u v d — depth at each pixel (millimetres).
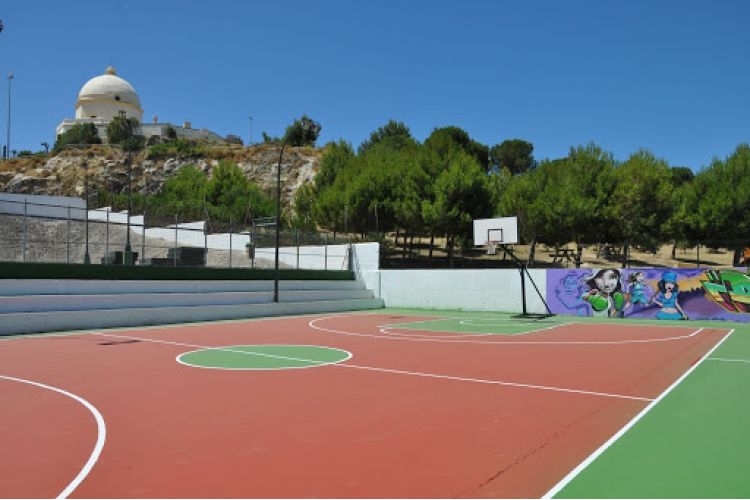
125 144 92250
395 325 22547
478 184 40156
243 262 36844
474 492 4852
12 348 15320
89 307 21641
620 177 41062
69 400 8742
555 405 8383
